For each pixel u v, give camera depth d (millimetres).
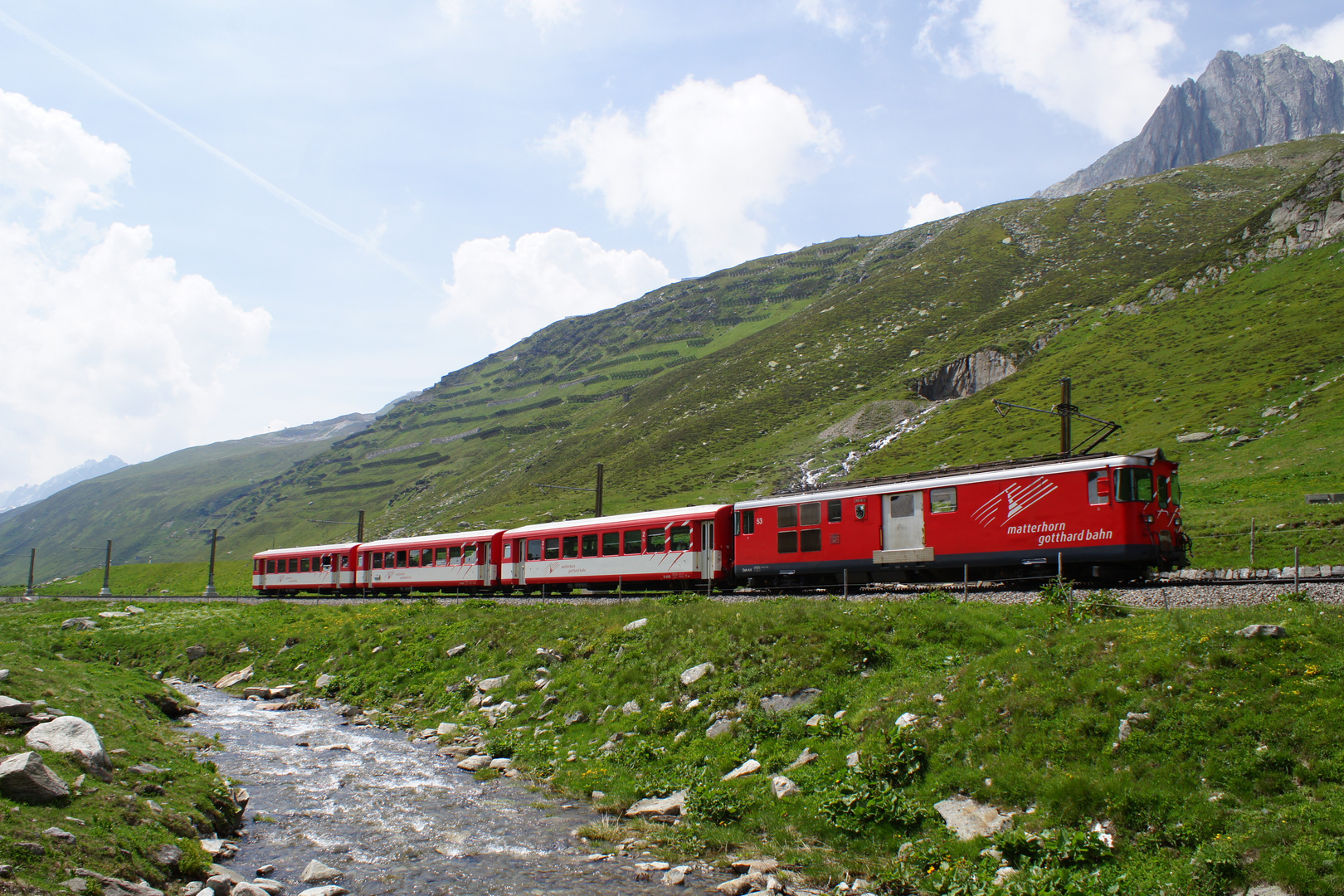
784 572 32438
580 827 14703
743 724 17266
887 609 19719
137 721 18797
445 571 47438
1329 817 9609
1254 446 59406
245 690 30203
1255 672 12312
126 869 10211
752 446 138250
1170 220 183250
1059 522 25891
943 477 28656
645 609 25719
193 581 90188
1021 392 103875
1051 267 179000
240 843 13812
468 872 12555
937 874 11188
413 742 22156
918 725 14773
